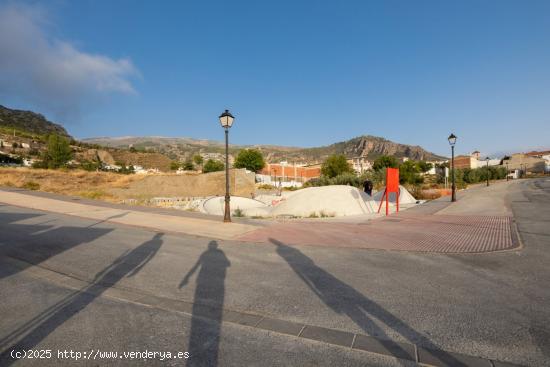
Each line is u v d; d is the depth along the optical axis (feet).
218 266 20.52
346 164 237.66
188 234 31.58
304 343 11.05
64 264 20.72
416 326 12.17
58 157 179.11
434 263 21.12
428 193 95.40
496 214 44.65
